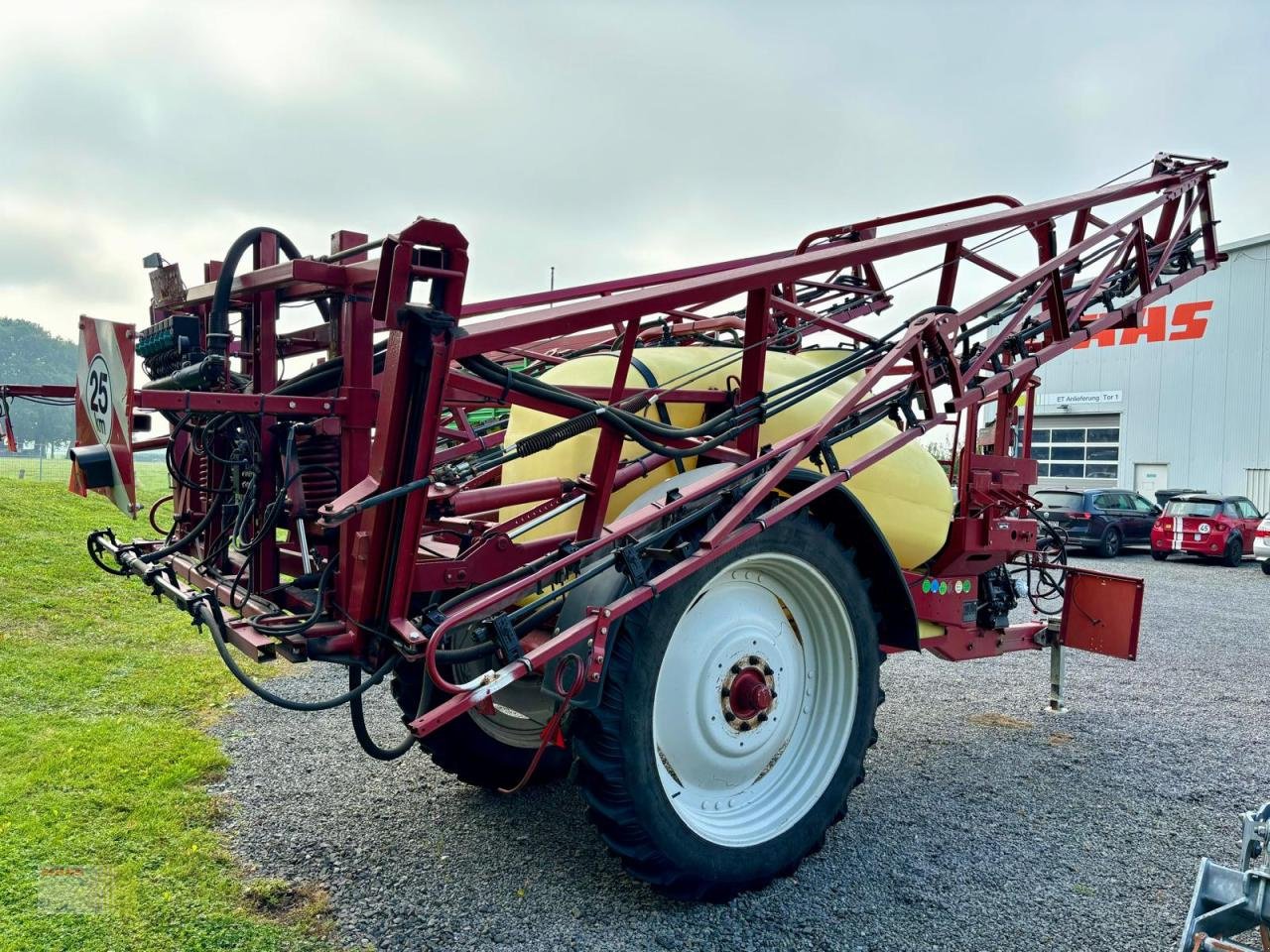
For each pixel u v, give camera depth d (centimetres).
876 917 279
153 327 325
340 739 448
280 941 257
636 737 259
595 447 330
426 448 236
